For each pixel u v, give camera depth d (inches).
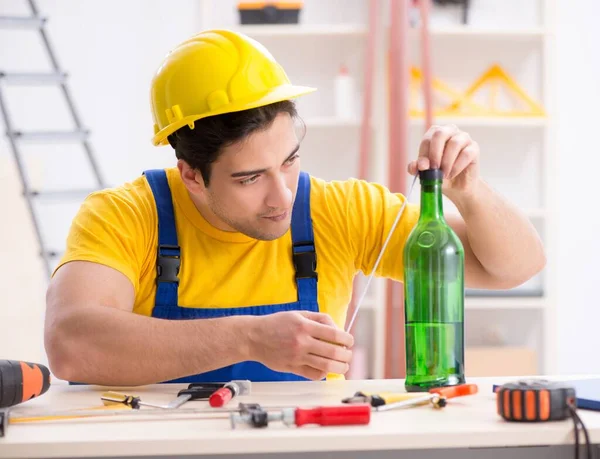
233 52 57.1
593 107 162.2
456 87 159.5
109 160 157.6
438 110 155.1
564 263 162.1
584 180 162.2
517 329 159.8
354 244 67.1
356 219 67.1
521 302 150.4
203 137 55.3
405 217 66.9
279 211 57.0
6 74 132.0
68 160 156.4
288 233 65.5
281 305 63.4
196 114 56.4
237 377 61.0
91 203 63.2
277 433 37.2
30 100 156.0
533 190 159.8
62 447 36.5
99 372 51.7
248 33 150.9
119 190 64.9
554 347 151.6
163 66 59.7
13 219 145.6
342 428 38.2
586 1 161.8
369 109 147.9
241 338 49.8
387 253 66.6
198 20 158.7
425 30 147.3
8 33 155.7
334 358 47.8
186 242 64.0
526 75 159.9
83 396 50.5
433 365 48.4
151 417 42.0
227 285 63.5
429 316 48.5
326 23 158.7
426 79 146.2
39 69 156.6
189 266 63.6
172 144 60.2
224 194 56.6
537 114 154.3
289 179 57.2
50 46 138.6
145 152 158.6
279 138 55.1
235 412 42.1
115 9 157.6
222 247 64.1
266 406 44.2
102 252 59.4
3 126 154.1
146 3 157.9
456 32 150.9
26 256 145.6
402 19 143.5
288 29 150.4
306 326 48.1
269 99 54.5
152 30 158.2
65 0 156.6
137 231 62.4
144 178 66.5
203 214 63.9
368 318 155.6
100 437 37.1
